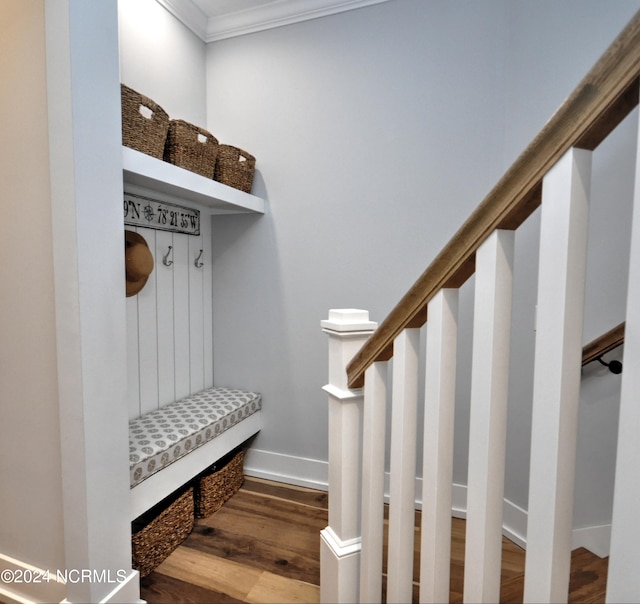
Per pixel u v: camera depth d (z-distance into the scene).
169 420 1.94
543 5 1.64
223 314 2.49
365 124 2.12
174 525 1.74
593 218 1.45
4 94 1.23
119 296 1.33
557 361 0.56
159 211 2.03
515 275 1.74
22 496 1.34
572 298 0.55
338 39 2.14
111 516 1.31
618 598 0.51
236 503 2.15
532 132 1.71
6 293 1.30
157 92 2.06
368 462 1.05
